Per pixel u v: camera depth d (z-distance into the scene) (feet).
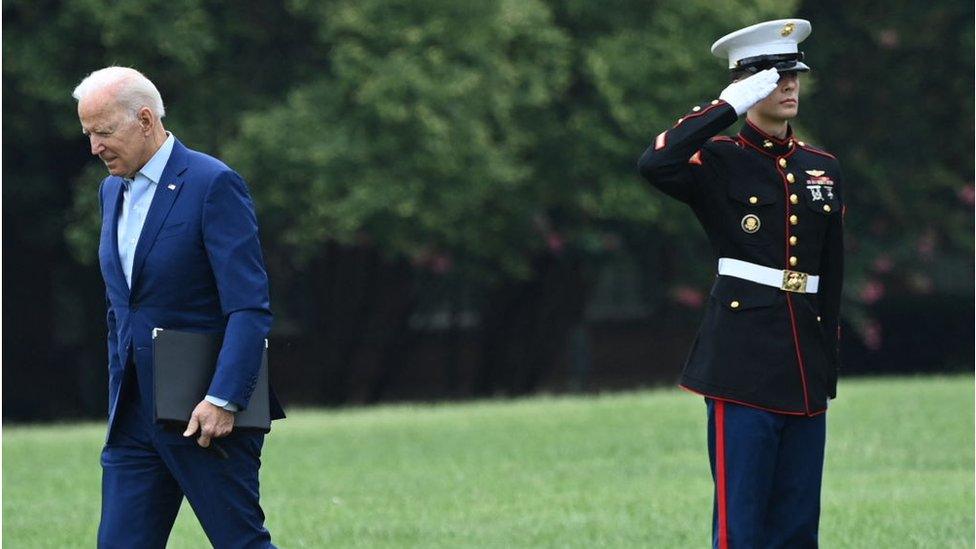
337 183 223.51
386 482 125.18
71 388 278.67
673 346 366.84
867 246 300.20
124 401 64.28
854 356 347.97
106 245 64.80
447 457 139.23
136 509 64.23
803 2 284.61
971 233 312.09
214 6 232.94
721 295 69.92
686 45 246.68
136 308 63.67
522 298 299.79
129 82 63.26
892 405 165.89
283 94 236.22
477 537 98.53
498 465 133.39
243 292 62.54
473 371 349.00
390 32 225.15
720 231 70.08
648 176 68.33
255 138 221.05
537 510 109.29
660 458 135.03
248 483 64.03
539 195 254.27
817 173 70.49
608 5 249.34
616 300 368.27
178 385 61.72
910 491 113.60
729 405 69.00
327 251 292.61
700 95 248.32
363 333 298.15
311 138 221.25
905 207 299.17
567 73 242.37
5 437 165.07
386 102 220.23
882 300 346.13
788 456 70.03
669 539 96.68
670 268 292.40
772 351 68.80
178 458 63.16
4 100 226.99
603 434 150.82
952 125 298.97
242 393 61.67
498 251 258.16
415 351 346.13
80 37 221.66
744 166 69.82
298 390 321.93
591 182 256.73
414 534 100.22
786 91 69.51
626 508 108.88
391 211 225.97
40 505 118.11
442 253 270.05
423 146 224.12
